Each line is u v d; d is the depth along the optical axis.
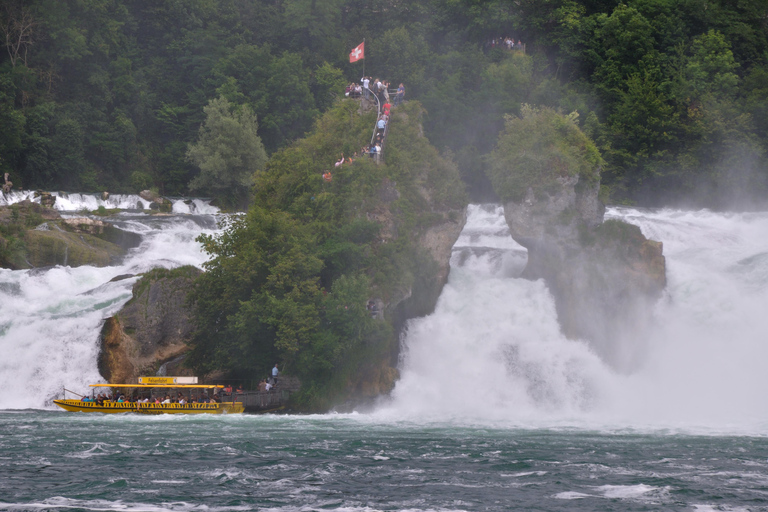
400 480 26.83
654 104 101.69
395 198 55.69
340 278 49.88
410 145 59.62
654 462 30.62
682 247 68.19
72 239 69.81
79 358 52.25
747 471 28.72
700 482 26.64
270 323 47.44
